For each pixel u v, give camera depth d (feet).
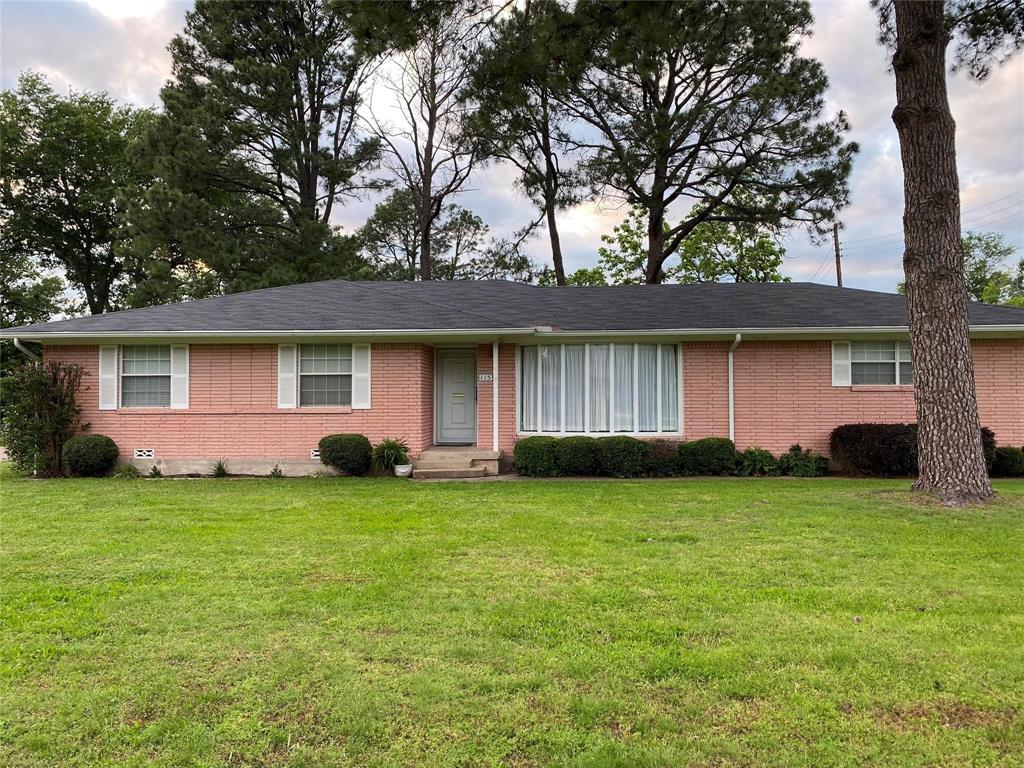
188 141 73.97
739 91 70.85
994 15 33.04
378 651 12.20
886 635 12.88
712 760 8.80
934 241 27.89
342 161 86.22
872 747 9.08
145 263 79.30
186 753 8.98
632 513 25.91
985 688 10.71
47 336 38.81
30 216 101.55
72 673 11.36
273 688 10.78
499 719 9.82
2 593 15.67
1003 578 16.70
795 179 70.33
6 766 8.70
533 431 42.73
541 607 14.57
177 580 16.74
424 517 25.31
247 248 77.41
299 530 22.86
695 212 90.94
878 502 27.43
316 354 41.06
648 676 11.19
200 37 77.92
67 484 35.22
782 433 41.16
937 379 27.91
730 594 15.44
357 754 8.97
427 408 42.75
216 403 40.78
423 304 45.50
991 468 37.76
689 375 41.88
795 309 43.06
